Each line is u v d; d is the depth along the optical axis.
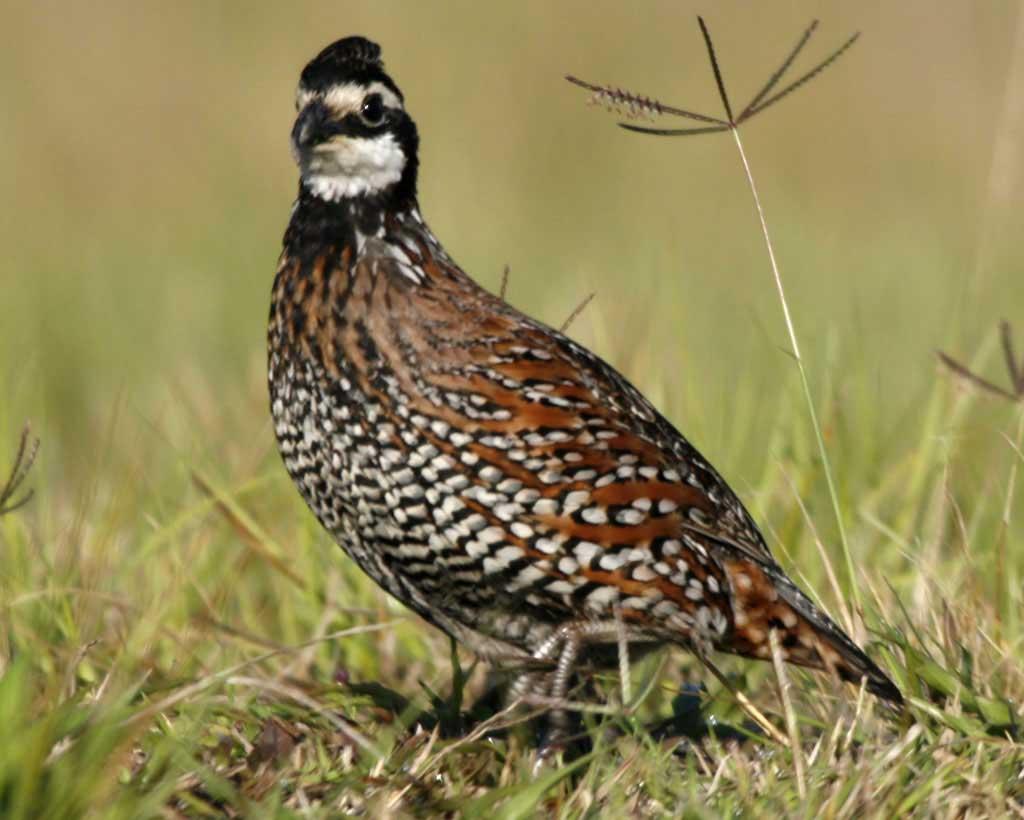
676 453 9.07
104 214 25.06
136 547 11.46
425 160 25.77
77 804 6.98
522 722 8.89
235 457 12.40
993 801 7.77
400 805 7.66
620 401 8.98
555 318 15.29
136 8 30.58
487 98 28.47
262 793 7.73
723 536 9.01
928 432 11.38
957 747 8.38
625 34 30.06
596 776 8.13
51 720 7.10
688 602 8.93
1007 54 28.97
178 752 7.46
